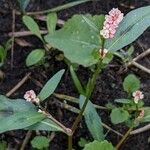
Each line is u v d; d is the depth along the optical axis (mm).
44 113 260
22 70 371
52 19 361
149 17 249
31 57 350
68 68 368
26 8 397
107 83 367
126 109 330
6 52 368
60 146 340
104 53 234
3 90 360
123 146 342
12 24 389
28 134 343
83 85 362
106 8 402
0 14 394
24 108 269
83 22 243
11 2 400
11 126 252
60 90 362
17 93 360
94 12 399
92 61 234
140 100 330
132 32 245
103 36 224
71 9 399
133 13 251
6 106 268
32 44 382
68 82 365
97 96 361
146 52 379
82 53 234
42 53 352
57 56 371
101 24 255
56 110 353
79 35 239
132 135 345
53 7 399
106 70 372
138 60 377
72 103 357
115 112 318
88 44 237
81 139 330
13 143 340
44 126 268
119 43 242
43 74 369
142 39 388
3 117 262
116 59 378
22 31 387
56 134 344
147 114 296
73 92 362
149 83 368
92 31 242
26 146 338
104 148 260
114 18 221
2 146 332
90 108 294
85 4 402
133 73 373
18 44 381
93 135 288
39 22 391
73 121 349
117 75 372
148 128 346
